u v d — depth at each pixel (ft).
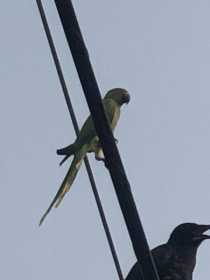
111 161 29.37
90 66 28.78
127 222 29.35
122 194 29.37
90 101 29.19
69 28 28.45
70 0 28.25
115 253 33.14
